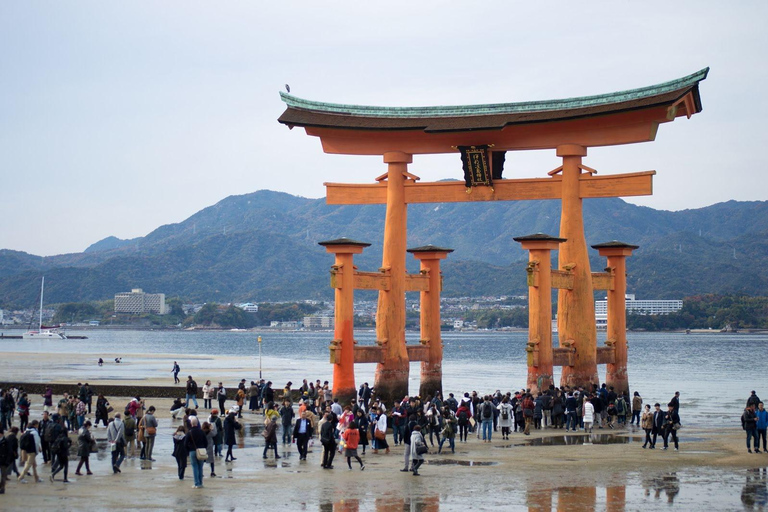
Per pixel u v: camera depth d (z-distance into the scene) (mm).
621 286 59188
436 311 61125
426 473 33125
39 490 29469
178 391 68750
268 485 30594
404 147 59062
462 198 58594
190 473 33188
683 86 52344
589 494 28844
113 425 33250
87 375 102938
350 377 54500
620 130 54812
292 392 63312
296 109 60531
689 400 74625
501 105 58062
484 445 41312
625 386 58875
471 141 57656
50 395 55688
